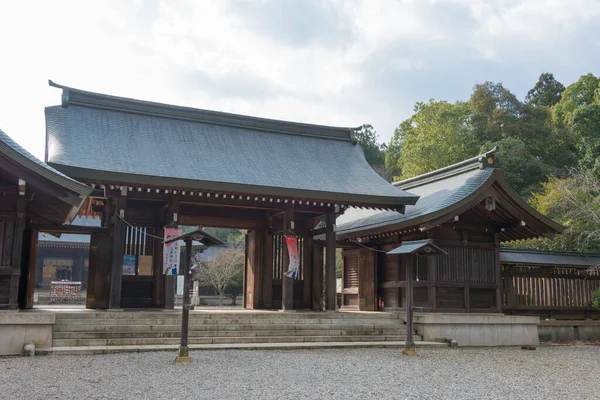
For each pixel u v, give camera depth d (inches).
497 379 430.3
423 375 431.2
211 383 358.9
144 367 417.1
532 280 829.2
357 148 946.7
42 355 482.6
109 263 703.7
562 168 1705.2
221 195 705.6
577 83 2030.0
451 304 739.4
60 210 605.3
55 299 1498.5
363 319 708.0
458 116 1699.1
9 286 526.6
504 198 740.0
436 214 709.9
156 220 753.0
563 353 652.7
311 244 855.7
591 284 869.8
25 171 507.5
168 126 815.7
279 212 814.5
